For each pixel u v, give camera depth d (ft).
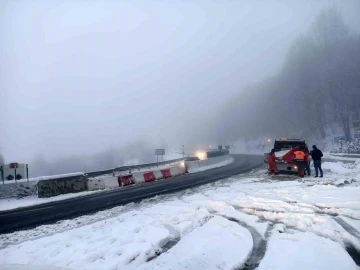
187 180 65.10
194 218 28.12
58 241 25.13
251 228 24.50
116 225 28.60
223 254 18.90
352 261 17.06
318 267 16.42
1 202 52.85
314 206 30.32
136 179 68.80
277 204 32.14
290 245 19.79
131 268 18.16
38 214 40.55
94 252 20.95
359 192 35.78
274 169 57.88
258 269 16.67
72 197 54.49
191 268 17.16
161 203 38.55
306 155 56.13
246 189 43.78
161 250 20.84
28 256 21.79
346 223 24.20
